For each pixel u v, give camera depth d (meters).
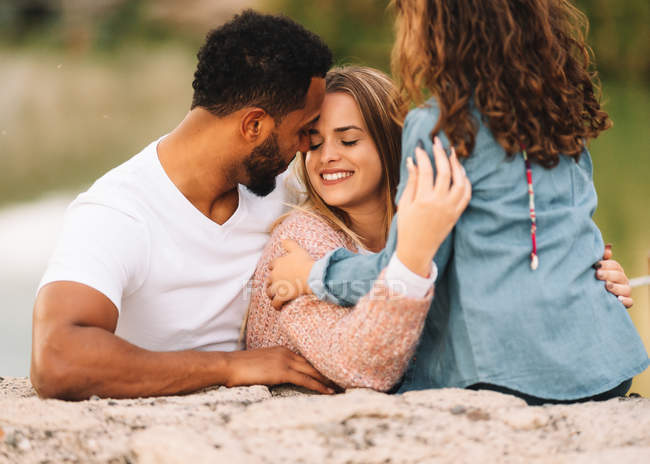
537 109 2.21
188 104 19.53
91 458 1.86
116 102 19.86
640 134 14.97
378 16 22.23
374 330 2.17
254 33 2.55
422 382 2.39
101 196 2.55
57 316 2.28
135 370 2.27
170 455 1.81
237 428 1.92
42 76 23.00
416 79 2.26
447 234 2.16
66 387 2.22
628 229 8.67
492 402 2.06
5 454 1.85
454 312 2.24
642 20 19.95
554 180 2.25
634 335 2.29
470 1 2.18
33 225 9.76
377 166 2.74
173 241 2.64
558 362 2.15
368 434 1.90
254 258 2.84
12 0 28.73
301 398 2.09
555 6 2.34
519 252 2.18
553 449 1.87
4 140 16.47
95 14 28.30
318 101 2.65
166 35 27.83
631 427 1.95
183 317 2.71
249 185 2.71
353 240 2.75
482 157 2.18
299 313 2.39
